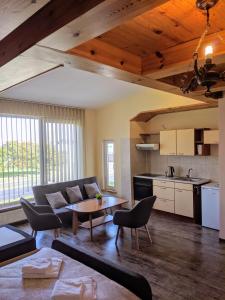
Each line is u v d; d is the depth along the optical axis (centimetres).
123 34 181
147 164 645
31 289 183
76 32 134
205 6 139
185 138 519
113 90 519
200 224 482
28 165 519
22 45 161
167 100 515
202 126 530
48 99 523
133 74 221
